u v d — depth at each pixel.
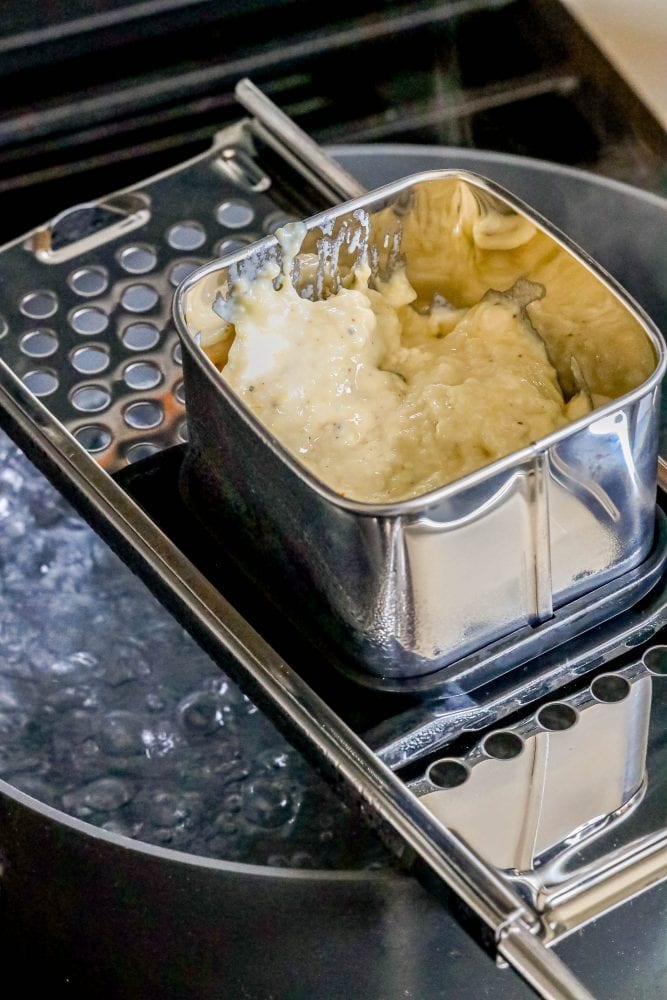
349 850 1.15
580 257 1.09
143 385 1.25
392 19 1.52
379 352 1.16
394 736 1.00
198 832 1.17
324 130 1.56
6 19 1.40
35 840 1.01
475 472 0.93
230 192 1.39
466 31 1.54
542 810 0.96
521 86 1.55
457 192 1.15
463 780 0.98
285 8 1.48
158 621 1.37
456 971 1.01
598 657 1.05
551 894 0.92
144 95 1.48
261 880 0.96
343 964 1.01
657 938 1.03
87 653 1.34
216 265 1.09
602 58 1.51
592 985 1.04
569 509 0.99
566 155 1.57
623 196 1.38
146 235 1.36
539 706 1.02
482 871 0.90
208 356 1.13
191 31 1.47
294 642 1.07
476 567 0.98
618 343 1.09
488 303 1.17
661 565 1.08
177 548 1.10
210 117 1.52
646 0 1.52
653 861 0.94
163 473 1.19
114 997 1.10
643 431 0.99
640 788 0.97
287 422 1.10
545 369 1.14
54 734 1.27
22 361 1.27
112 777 1.22
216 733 1.27
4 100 1.44
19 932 1.10
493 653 1.03
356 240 1.15
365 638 1.01
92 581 1.41
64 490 1.16
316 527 0.98
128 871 0.99
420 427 1.10
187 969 1.04
